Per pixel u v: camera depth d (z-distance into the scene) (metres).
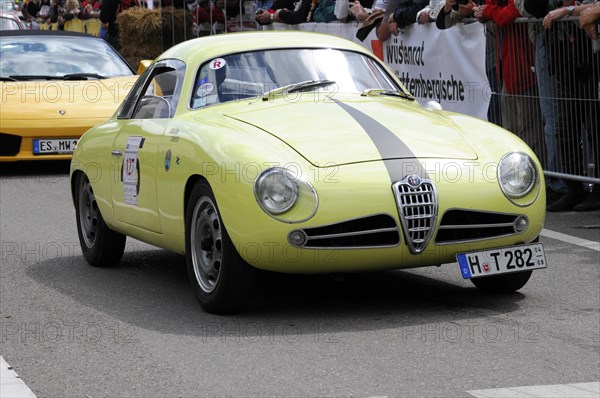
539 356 5.77
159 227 7.50
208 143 6.77
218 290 6.68
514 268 6.74
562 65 10.59
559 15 10.32
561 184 11.19
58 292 7.71
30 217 11.16
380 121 7.04
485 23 11.62
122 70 15.83
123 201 8.00
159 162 7.35
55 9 32.59
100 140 8.51
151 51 21.28
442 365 5.61
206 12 19.44
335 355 5.83
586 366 5.58
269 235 6.34
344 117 7.05
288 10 16.78
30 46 15.91
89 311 7.07
